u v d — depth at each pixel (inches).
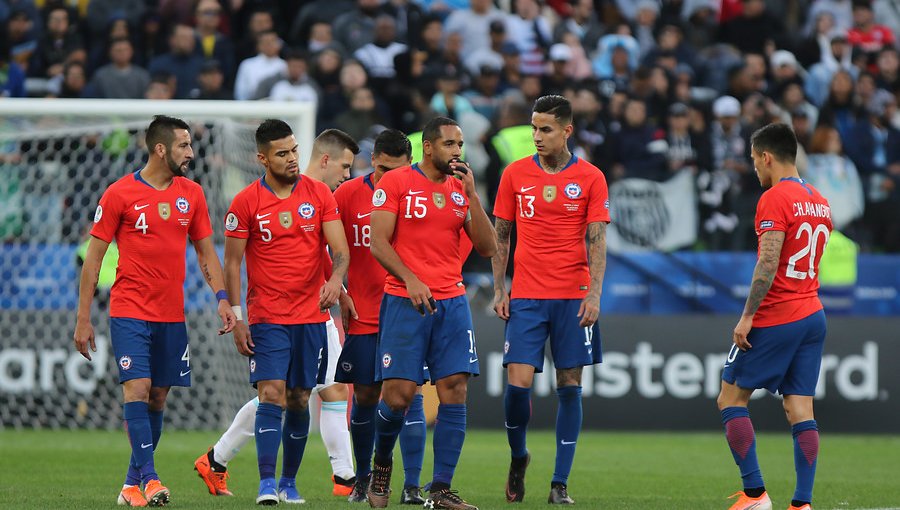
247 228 912.3
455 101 1979.6
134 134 1723.7
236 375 1663.4
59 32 2130.9
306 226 912.3
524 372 965.2
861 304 1851.6
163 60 2057.1
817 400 1737.2
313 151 1029.2
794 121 2164.1
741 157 2053.4
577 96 1996.8
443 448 877.8
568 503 957.8
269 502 893.8
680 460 1379.2
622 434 1697.8
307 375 920.9
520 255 983.0
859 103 2249.0
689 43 2394.2
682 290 1824.6
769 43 2413.9
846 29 2549.2
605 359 1724.9
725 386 882.1
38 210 1700.3
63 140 1753.2
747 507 858.1
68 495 977.5
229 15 2247.8
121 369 903.1
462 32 2252.7
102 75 2003.0
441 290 890.7
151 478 885.8
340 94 2037.4
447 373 885.2
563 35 2299.5
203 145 1711.4
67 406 1644.9
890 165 2203.5
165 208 914.7
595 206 962.1
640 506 946.1
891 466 1342.3
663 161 1943.9
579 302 970.7
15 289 1654.8
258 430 900.6
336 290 901.2
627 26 2343.8
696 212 1941.4
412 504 911.7
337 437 1048.2
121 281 911.7
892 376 1747.0
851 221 2087.8
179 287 927.0
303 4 2289.6
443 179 898.7
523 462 979.3
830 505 979.3
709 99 2225.6
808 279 864.3
